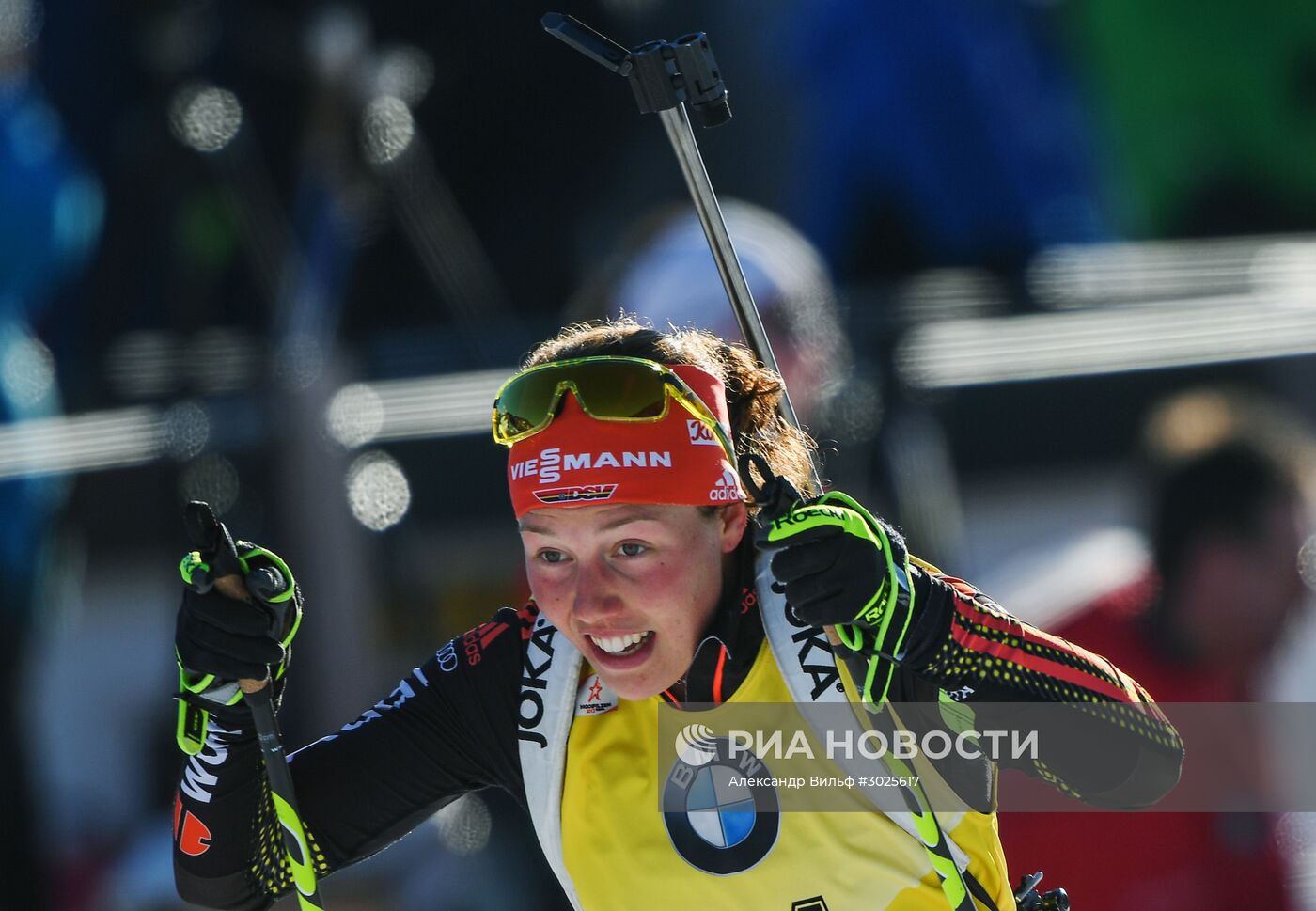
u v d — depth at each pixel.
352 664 15.12
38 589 15.47
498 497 15.77
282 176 17.22
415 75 17.44
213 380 15.90
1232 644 11.65
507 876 14.94
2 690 15.32
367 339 17.69
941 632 7.67
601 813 8.20
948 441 16.75
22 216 15.67
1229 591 11.54
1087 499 17.25
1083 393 17.27
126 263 16.92
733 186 18.80
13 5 16.27
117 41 18.00
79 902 15.68
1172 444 11.84
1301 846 12.64
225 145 16.47
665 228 14.30
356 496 15.36
